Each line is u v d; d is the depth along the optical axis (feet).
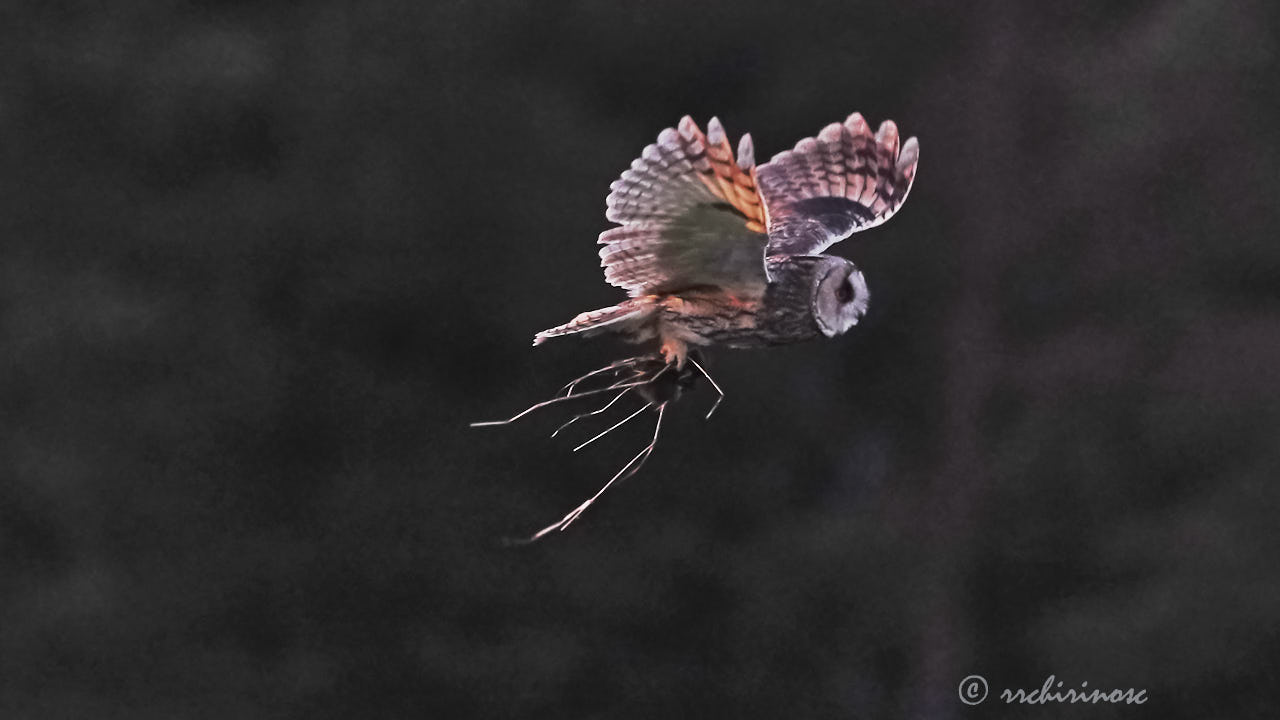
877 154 45.14
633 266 43.80
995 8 78.48
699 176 43.39
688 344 43.91
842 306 43.86
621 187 43.57
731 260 43.70
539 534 43.70
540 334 43.86
